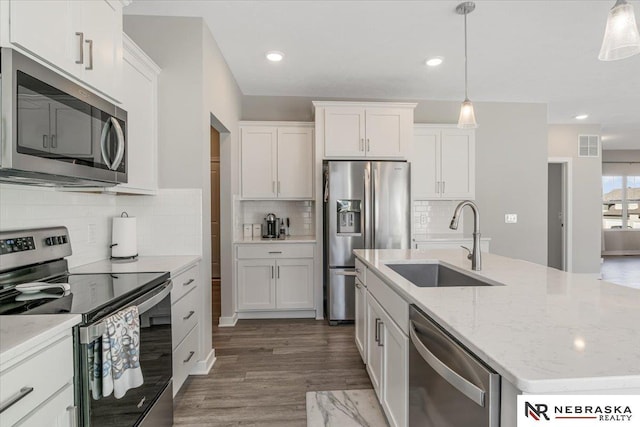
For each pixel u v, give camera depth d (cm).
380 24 267
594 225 577
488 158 454
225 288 361
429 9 246
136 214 255
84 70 148
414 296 132
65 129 137
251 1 237
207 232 267
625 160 852
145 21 254
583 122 566
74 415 111
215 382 240
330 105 378
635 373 71
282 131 399
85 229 215
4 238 146
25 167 117
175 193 256
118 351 125
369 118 380
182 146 256
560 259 616
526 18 258
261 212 429
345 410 204
